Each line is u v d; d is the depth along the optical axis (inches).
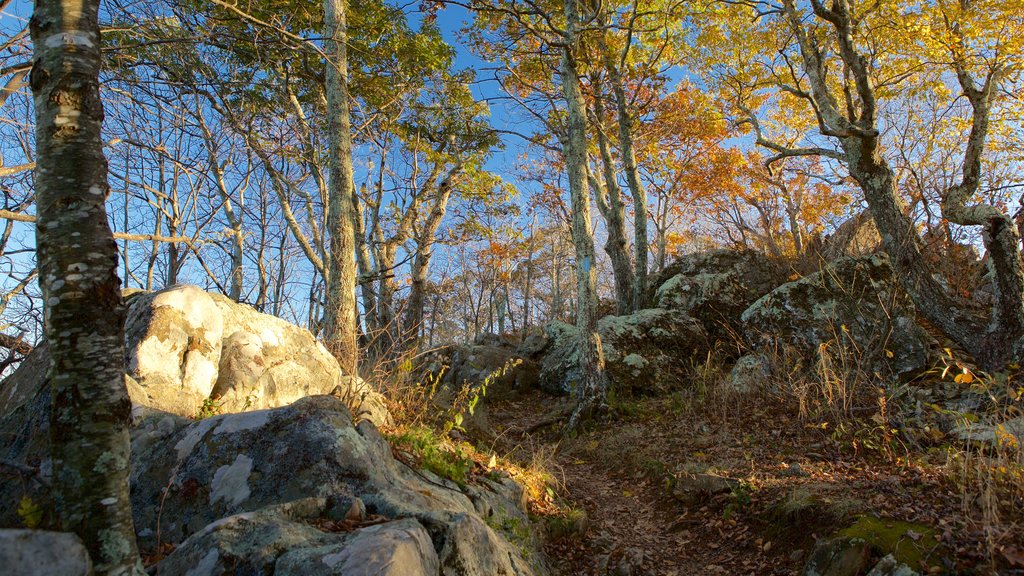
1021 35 339.6
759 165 797.9
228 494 129.6
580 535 204.5
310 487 127.1
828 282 350.6
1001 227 284.5
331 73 326.6
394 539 95.0
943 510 162.9
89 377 78.0
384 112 516.7
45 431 144.3
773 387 320.8
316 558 91.2
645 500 243.8
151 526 127.7
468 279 1374.3
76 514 76.5
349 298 307.6
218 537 98.9
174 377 181.9
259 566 92.4
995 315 282.5
